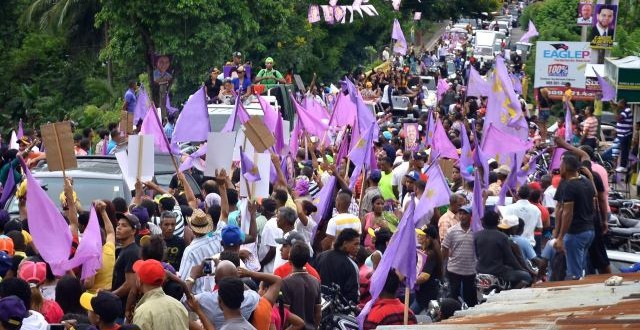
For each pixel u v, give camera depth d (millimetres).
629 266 19234
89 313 12469
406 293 14211
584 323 10703
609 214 21828
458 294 18375
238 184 21156
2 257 13312
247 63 45594
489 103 26516
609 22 48531
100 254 13867
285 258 15047
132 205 17875
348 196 17766
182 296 13516
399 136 33062
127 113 26328
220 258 13664
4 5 58344
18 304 10867
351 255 16156
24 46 57000
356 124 25109
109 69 55406
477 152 21875
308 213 18188
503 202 21250
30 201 13773
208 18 46719
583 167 18484
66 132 14906
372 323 14391
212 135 17953
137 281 12789
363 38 72812
